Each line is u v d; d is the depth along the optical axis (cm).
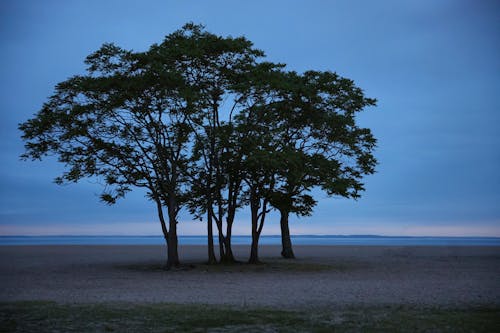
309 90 3594
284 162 3297
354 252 6197
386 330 1227
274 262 4072
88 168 3431
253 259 3847
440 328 1248
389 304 1708
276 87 3431
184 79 3322
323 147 3847
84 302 1752
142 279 2734
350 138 3753
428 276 2880
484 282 2517
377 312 1495
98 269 3456
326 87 3684
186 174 3678
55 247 8350
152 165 3525
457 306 1648
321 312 1495
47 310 1507
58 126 3378
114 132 3500
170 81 3216
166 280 2675
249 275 2998
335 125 3719
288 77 3722
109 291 2142
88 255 5544
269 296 1950
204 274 3064
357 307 1628
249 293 2059
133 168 3506
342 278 2778
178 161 3609
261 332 1209
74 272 3200
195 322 1320
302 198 3675
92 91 3281
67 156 3434
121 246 8956
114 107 3309
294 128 3922
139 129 3525
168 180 3547
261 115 3644
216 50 3456
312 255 5438
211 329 1238
